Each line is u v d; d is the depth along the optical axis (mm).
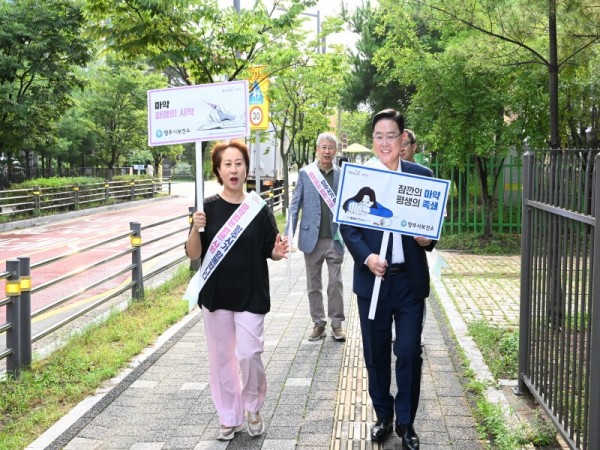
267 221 4371
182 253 14156
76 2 22109
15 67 21375
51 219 22703
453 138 13211
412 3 9758
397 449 4074
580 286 3744
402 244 4047
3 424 4617
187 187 46844
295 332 6887
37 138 24516
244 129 4500
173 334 6906
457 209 15430
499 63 8508
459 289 9148
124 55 11406
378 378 4184
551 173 4297
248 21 11117
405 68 13531
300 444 4180
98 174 37344
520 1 7457
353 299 8430
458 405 4766
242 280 4246
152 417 4684
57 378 5488
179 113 4566
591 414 3297
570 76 9172
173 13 10320
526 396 4902
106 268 12367
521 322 4926
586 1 7141
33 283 10898
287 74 16016
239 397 4328
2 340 7242
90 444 4246
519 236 14352
